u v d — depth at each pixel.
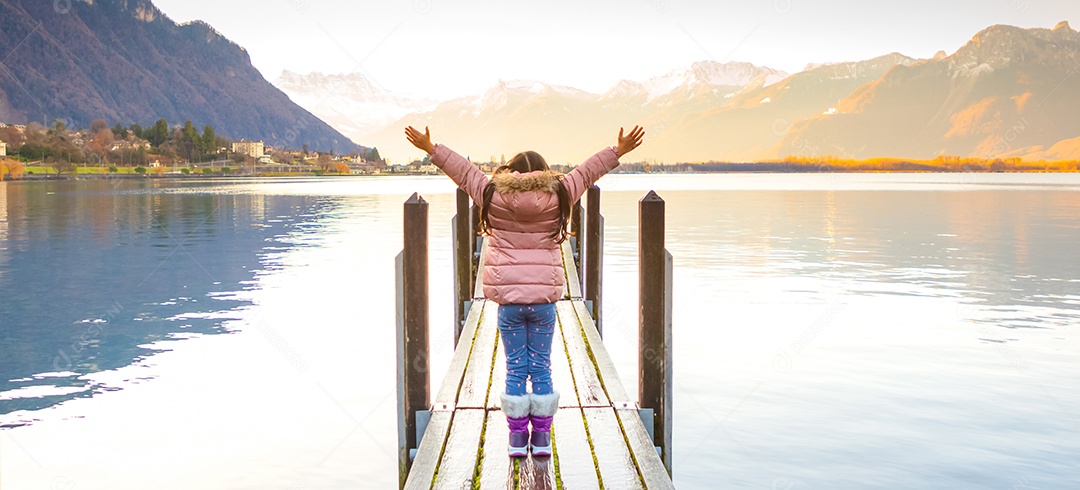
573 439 4.58
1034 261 25.08
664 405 4.96
